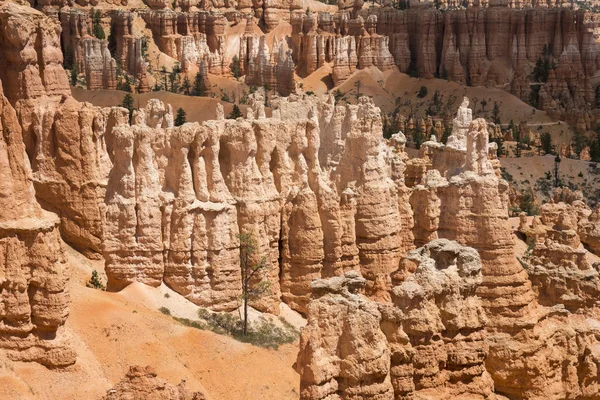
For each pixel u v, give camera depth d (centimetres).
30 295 6025
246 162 8419
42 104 8925
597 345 7731
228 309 8206
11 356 6003
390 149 9938
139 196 8012
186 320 7856
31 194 6097
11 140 6019
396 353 5344
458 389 5672
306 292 8638
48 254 5997
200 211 8131
